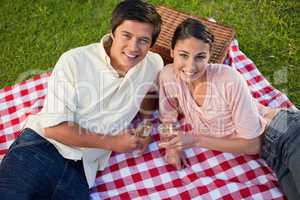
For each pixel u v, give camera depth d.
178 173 2.54
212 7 3.47
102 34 3.35
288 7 3.42
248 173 2.51
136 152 2.61
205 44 2.12
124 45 2.15
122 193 2.47
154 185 2.50
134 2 2.11
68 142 2.27
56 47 3.30
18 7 3.47
